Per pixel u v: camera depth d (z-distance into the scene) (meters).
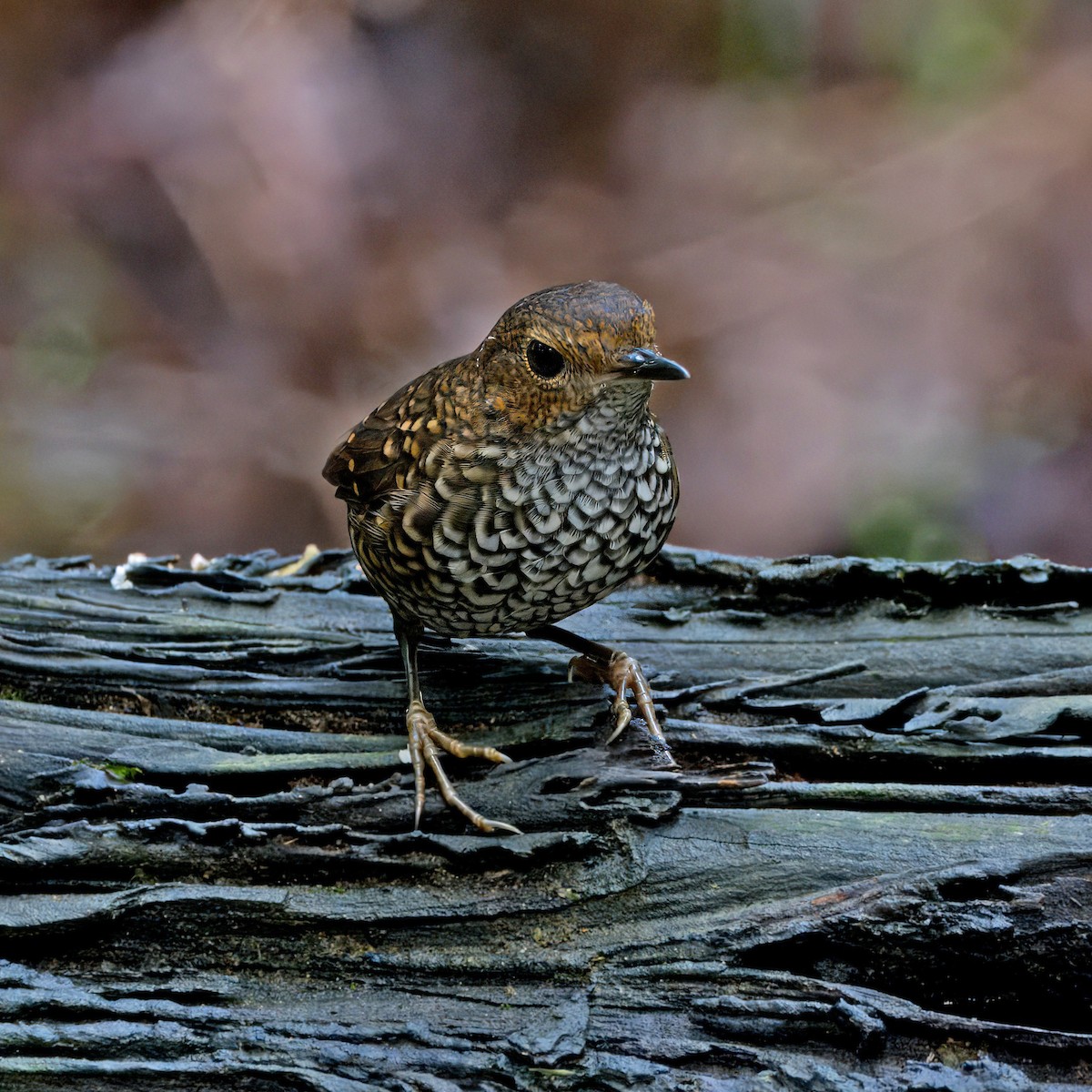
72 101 19.19
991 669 8.84
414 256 20.09
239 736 8.47
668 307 20.09
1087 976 7.06
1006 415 18.31
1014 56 21.84
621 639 9.32
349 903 7.42
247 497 18.81
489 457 7.89
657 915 7.36
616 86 23.08
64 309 19.38
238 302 19.47
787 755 8.23
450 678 8.78
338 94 20.16
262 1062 6.91
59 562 10.25
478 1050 6.92
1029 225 20.36
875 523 17.12
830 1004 6.90
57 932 7.35
